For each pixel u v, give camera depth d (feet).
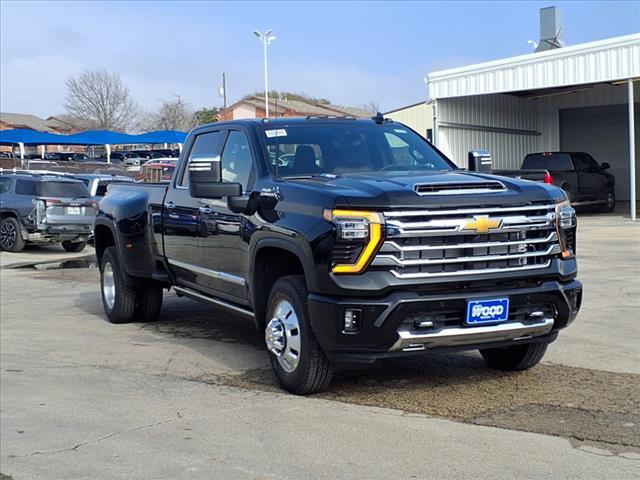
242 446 15.64
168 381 20.99
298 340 18.30
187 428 16.93
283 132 21.65
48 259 55.93
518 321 17.53
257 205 19.62
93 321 30.32
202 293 24.22
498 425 16.20
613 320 26.35
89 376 21.80
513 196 17.49
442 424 16.39
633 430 15.64
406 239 16.63
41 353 24.77
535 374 20.17
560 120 101.30
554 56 71.92
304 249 17.30
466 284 17.03
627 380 19.31
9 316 31.76
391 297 16.46
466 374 20.45
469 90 78.13
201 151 24.44
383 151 22.06
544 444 15.01
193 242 23.61
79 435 16.87
